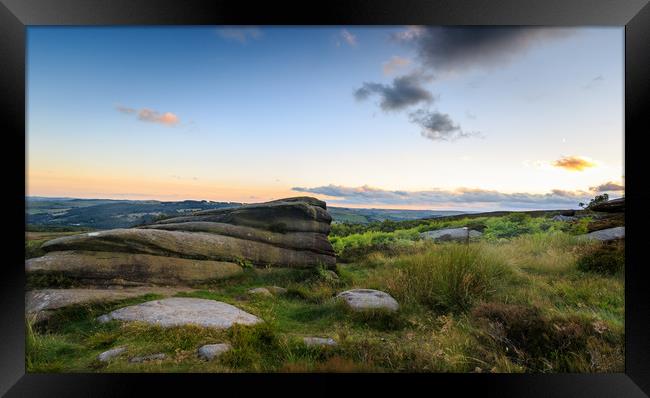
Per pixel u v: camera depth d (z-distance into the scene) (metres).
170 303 5.50
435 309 5.82
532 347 4.69
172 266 6.92
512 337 4.83
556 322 4.93
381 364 4.43
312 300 6.80
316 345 4.68
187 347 4.40
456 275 6.16
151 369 4.06
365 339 4.87
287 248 8.44
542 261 7.74
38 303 5.29
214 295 6.57
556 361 4.43
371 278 7.68
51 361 4.30
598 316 5.13
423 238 11.27
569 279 6.78
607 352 4.53
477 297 5.89
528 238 9.66
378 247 10.90
